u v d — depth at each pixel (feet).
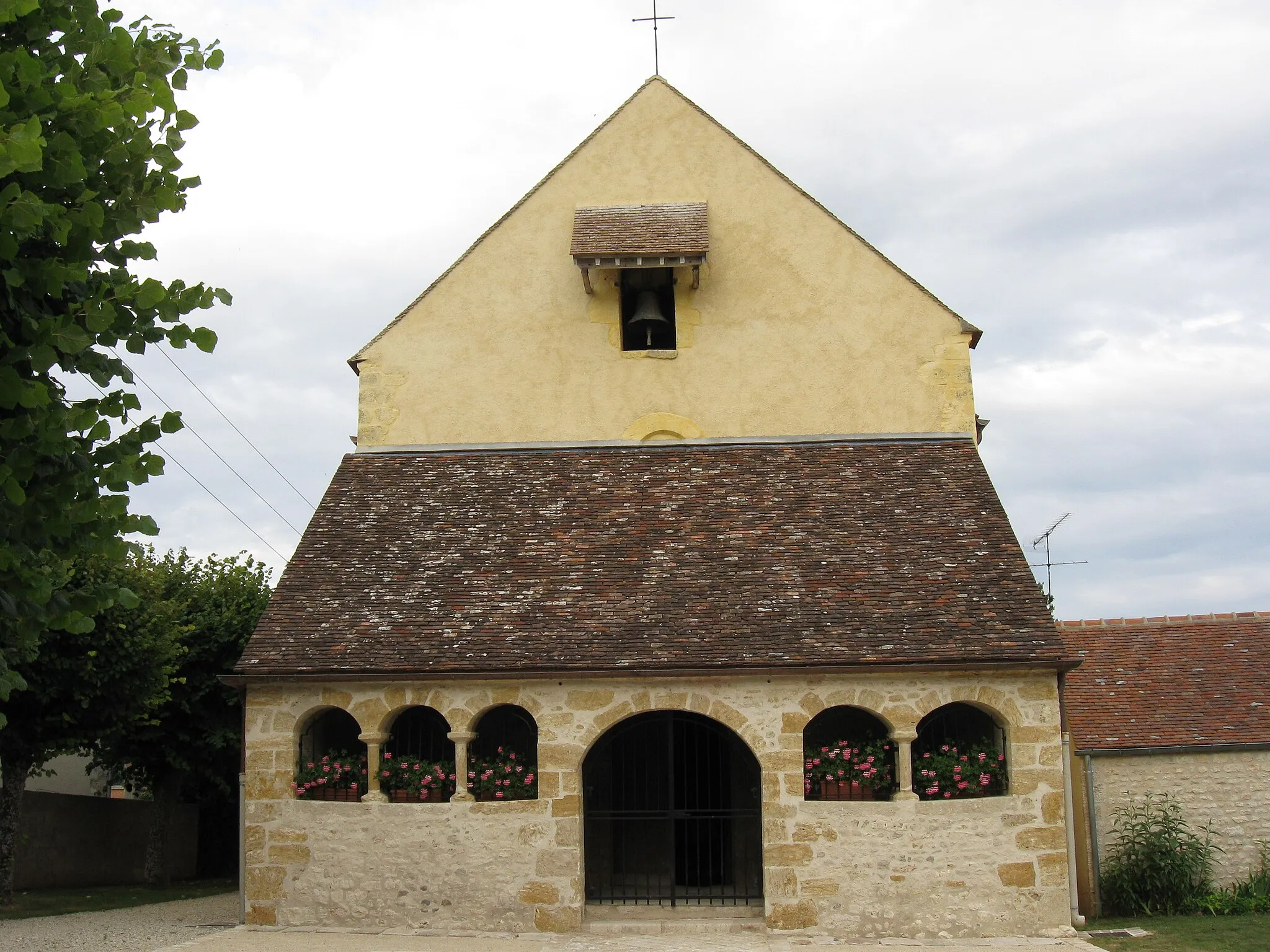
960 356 61.77
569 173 64.85
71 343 24.50
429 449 62.03
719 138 64.90
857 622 49.60
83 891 70.95
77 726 62.59
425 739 53.21
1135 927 49.60
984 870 46.96
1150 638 64.18
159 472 26.53
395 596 52.47
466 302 63.77
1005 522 54.75
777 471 58.95
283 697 49.80
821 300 62.90
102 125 25.93
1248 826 56.18
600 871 54.19
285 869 48.80
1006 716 47.93
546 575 53.16
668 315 66.08
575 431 62.23
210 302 27.30
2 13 22.86
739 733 48.21
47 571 26.35
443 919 47.73
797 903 47.03
